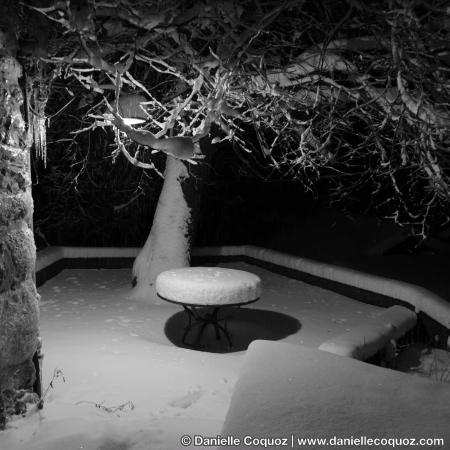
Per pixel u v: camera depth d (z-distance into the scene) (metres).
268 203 16.39
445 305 8.24
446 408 3.43
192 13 4.20
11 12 4.14
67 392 5.26
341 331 8.52
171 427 4.39
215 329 8.12
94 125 5.74
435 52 4.55
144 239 14.31
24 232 4.51
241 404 3.47
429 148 4.63
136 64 7.94
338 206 16.73
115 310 9.12
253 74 5.30
